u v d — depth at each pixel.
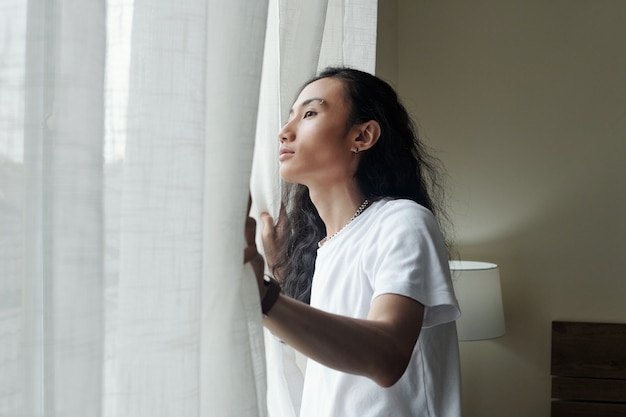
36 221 0.42
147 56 0.53
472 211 3.07
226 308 0.59
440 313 0.98
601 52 2.97
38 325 0.42
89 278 0.44
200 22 0.54
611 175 2.97
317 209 1.17
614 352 2.92
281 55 1.12
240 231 0.60
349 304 1.05
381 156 1.15
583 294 2.99
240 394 0.59
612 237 2.97
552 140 3.01
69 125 0.43
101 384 0.45
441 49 3.09
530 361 3.03
